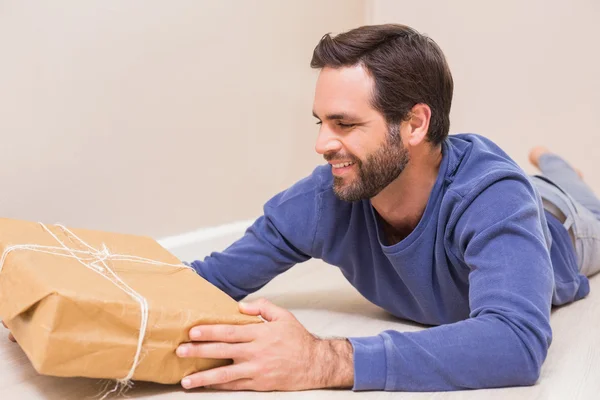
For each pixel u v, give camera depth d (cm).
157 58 160
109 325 89
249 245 130
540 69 232
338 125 107
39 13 137
